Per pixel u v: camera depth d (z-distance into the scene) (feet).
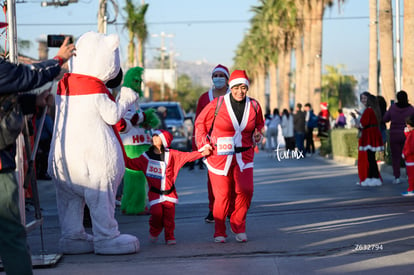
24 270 16.89
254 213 35.06
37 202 22.57
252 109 26.48
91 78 24.03
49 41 23.97
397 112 49.29
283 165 76.38
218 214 26.45
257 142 27.22
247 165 26.40
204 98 32.14
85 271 21.75
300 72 187.11
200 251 24.72
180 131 82.53
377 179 49.24
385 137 61.82
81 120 23.73
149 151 26.66
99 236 24.43
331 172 63.72
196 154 26.40
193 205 39.83
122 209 35.76
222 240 26.43
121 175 24.67
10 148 17.17
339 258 22.66
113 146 24.07
